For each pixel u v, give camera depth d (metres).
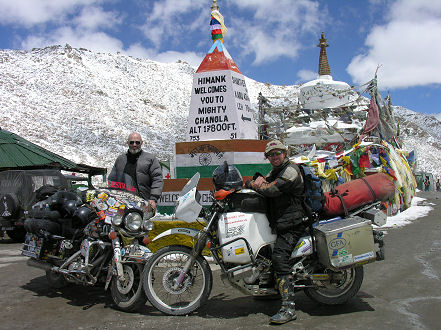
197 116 8.05
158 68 186.50
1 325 3.80
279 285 3.77
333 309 4.03
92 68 159.88
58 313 4.15
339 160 9.56
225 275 3.87
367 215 4.04
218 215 3.97
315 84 20.14
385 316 3.77
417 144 79.06
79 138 88.88
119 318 3.97
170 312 3.95
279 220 3.83
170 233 4.08
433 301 4.14
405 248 6.82
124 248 4.19
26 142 18.30
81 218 4.64
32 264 5.05
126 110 128.25
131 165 5.36
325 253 3.80
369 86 13.04
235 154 7.32
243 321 3.76
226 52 8.32
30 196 9.97
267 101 17.61
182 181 7.49
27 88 123.19
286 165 3.90
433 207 13.70
